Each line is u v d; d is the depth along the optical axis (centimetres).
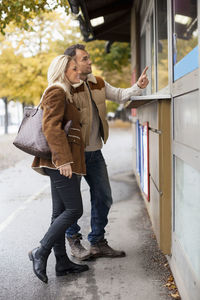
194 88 244
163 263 373
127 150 1494
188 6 274
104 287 326
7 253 413
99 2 743
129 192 700
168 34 356
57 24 1681
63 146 304
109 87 379
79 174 322
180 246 305
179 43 309
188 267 273
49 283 337
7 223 527
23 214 573
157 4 463
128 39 1131
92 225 392
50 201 658
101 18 830
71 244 393
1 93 1748
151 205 443
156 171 380
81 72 345
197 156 238
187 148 271
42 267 330
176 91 315
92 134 369
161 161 354
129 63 2083
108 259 387
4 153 1591
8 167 1150
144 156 516
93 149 371
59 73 323
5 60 1688
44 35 1684
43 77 1703
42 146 309
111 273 353
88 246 427
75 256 389
